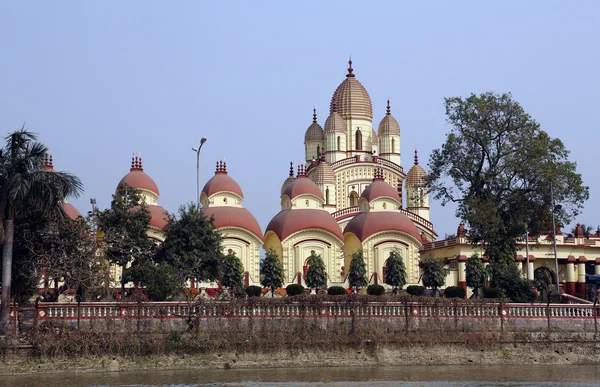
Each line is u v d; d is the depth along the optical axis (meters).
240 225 103.00
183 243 84.19
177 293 76.75
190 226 84.75
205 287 95.31
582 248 108.88
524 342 66.94
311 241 107.12
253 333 63.28
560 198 85.88
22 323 60.31
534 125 86.56
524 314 69.12
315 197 109.75
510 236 86.38
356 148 131.62
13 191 58.41
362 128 132.00
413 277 110.12
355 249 111.12
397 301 66.75
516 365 64.94
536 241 103.88
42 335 58.91
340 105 132.38
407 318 66.62
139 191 86.69
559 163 86.31
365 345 64.31
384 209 112.50
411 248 110.69
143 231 82.81
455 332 66.69
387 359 63.81
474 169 87.06
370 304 66.06
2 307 59.06
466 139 86.62
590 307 70.38
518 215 86.38
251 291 94.44
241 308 63.59
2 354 57.84
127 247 80.44
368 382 55.94
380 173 116.62
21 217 66.00
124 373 58.34
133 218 81.94
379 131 135.88
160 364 59.97
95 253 74.88
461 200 87.50
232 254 93.81
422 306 67.31
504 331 67.81
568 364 65.75
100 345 59.62
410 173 132.12
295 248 106.50
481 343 66.19
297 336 63.66
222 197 105.06
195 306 63.06
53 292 74.31
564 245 107.50
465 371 61.53
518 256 105.88
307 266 106.56
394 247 108.69
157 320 62.12
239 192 106.12
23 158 60.16
